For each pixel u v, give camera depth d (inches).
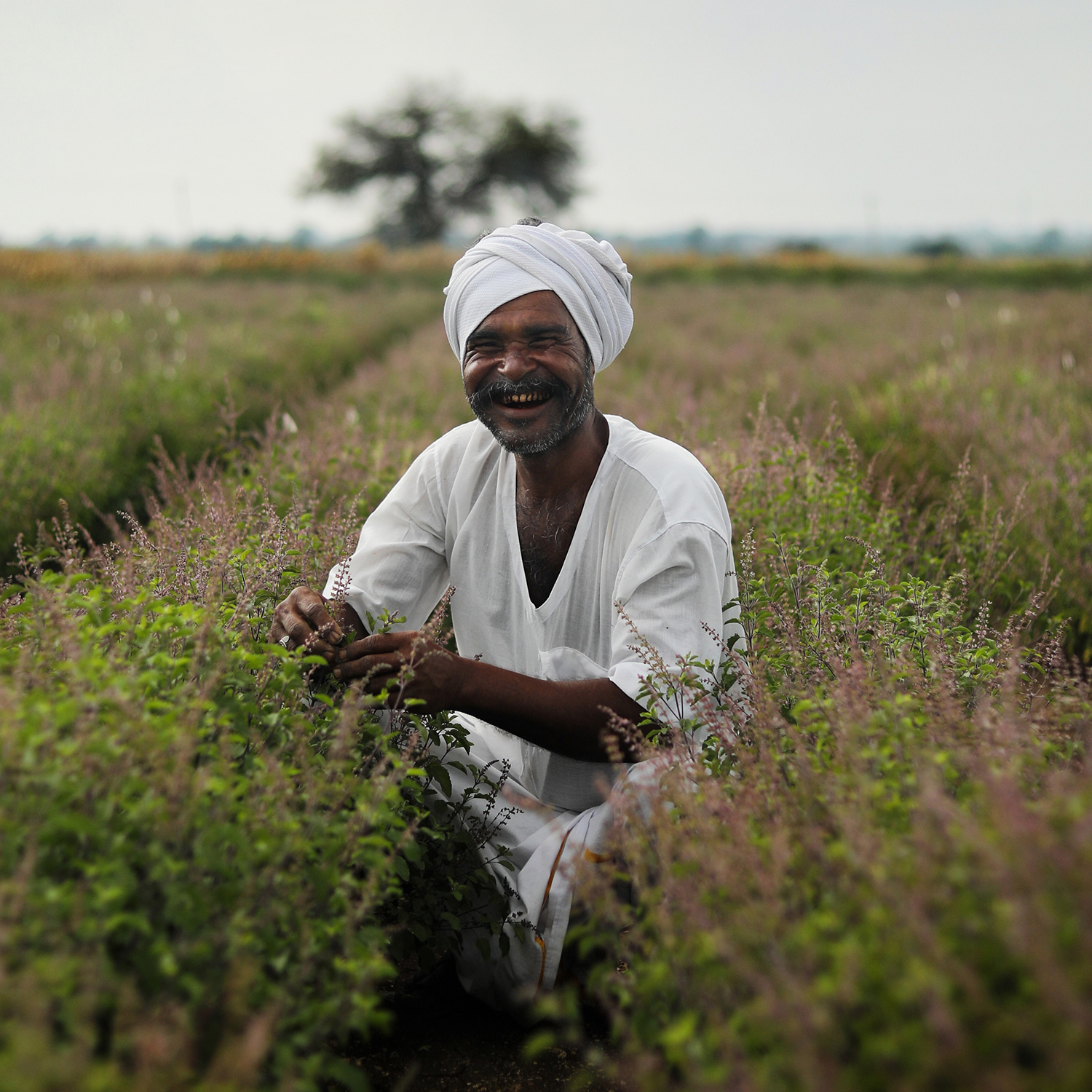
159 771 61.5
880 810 62.6
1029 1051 46.6
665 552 90.0
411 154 2699.3
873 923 50.9
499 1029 92.7
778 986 51.6
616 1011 62.7
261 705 81.4
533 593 100.0
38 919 53.7
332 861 68.2
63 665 68.2
